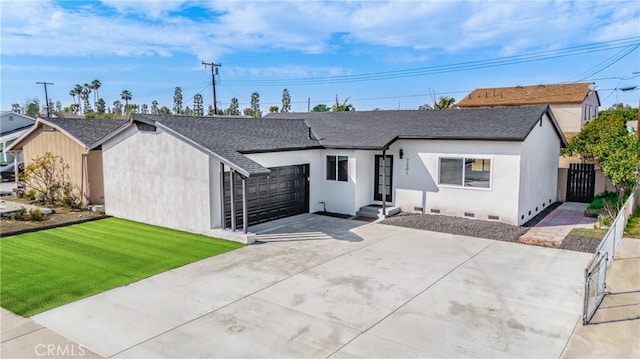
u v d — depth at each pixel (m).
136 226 14.79
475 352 6.29
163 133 14.20
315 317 7.52
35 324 7.29
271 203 15.47
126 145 15.59
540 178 16.86
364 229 14.20
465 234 13.38
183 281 9.33
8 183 27.75
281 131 17.64
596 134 21.50
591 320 7.29
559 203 19.14
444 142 15.47
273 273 9.84
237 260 10.84
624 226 13.43
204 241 12.70
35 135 20.47
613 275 9.58
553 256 11.12
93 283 9.21
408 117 18.28
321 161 17.11
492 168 14.57
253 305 8.05
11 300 8.29
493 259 10.88
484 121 15.80
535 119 15.02
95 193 18.59
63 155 19.14
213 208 13.32
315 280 9.38
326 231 13.93
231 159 12.60
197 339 6.75
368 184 17.14
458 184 15.38
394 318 7.47
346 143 16.39
